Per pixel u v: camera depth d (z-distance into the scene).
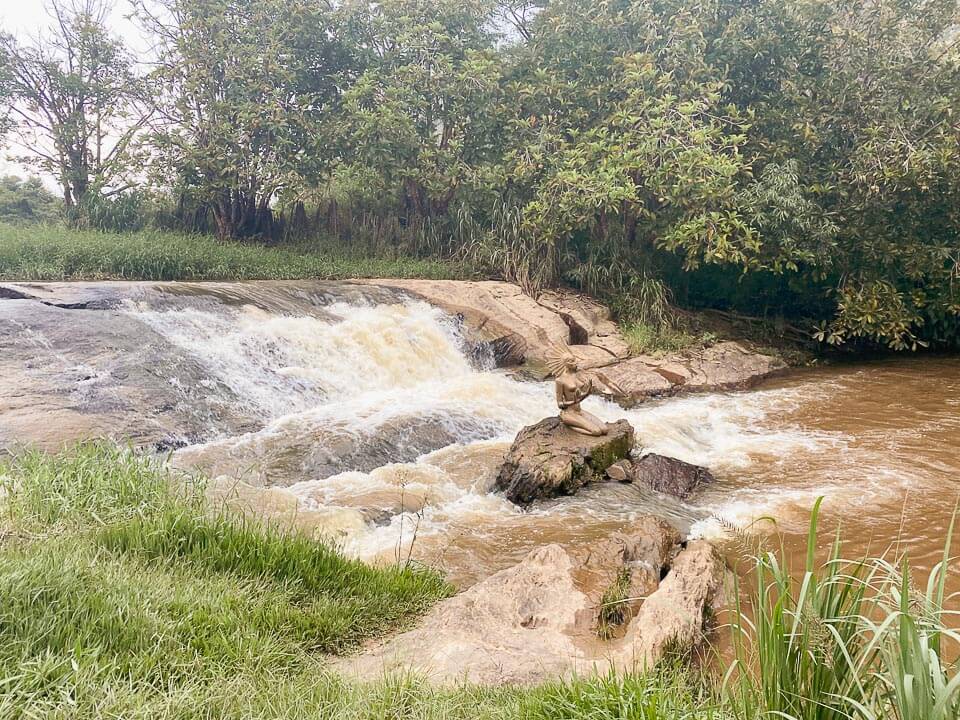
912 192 16.84
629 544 6.23
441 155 20.00
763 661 2.76
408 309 14.95
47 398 8.47
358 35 21.61
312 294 13.90
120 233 19.56
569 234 18.88
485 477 8.76
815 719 2.58
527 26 23.61
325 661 4.03
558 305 16.95
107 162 21.05
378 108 19.20
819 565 6.34
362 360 12.61
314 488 7.98
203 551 4.88
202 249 16.92
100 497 5.50
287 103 20.75
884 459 9.56
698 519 7.73
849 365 17.03
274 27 20.14
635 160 16.64
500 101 20.09
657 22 19.61
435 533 7.11
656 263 19.47
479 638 4.38
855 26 19.88
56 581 3.73
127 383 9.28
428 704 3.30
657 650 4.20
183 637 3.72
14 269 14.37
